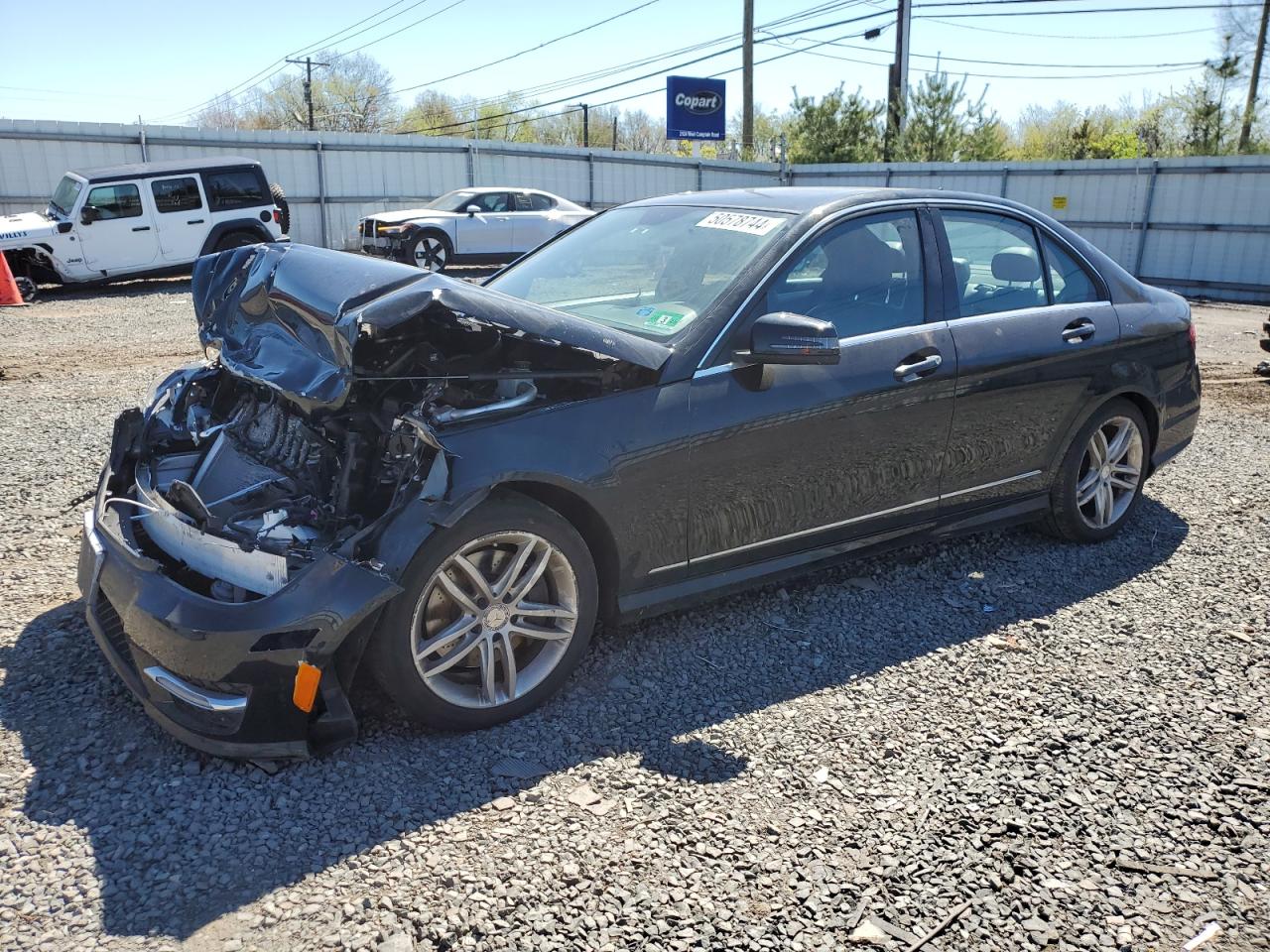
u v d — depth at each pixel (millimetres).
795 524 3762
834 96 29078
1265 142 28094
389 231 19219
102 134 20656
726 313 3525
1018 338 4281
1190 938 2336
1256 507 5480
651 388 3334
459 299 2896
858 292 3893
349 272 3176
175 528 3229
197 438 3850
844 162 29156
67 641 3631
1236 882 2525
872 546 4086
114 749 2971
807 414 3637
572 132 59531
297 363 3090
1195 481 5977
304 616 2727
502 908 2359
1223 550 4824
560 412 3162
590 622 3314
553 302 3998
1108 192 22625
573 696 3371
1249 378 9758
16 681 3338
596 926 2311
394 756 2986
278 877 2449
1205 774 2982
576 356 3150
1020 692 3455
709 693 3408
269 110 63156
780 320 3316
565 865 2520
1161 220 21938
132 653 2992
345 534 2910
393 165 24359
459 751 3021
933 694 3432
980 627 3973
